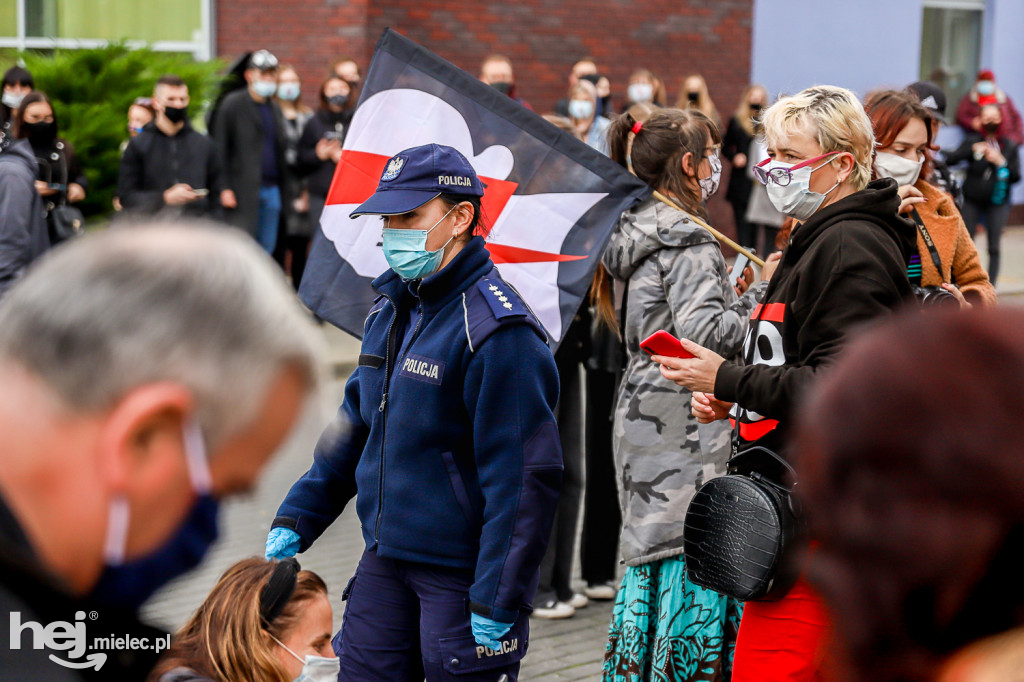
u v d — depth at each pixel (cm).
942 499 122
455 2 1889
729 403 436
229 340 139
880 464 126
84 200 1519
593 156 572
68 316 134
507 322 418
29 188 927
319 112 1556
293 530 464
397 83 595
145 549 142
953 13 2656
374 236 579
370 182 588
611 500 756
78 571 140
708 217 572
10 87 1326
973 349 127
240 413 140
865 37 2422
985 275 564
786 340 405
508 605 412
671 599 513
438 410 425
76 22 1966
